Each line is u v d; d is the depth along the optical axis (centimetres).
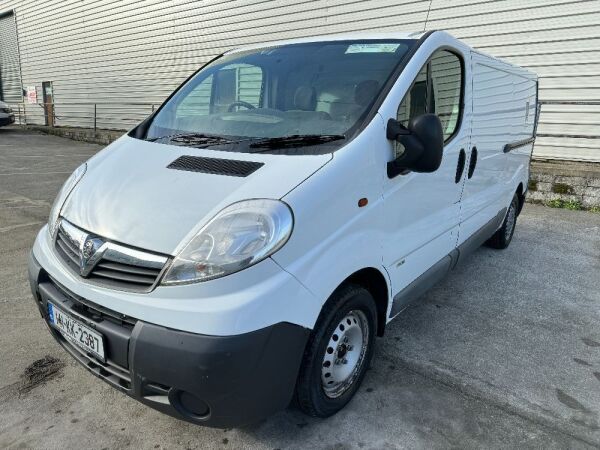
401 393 247
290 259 178
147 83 1472
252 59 296
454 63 285
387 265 235
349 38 286
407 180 239
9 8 2047
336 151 202
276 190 181
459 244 334
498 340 304
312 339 197
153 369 169
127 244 181
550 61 726
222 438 214
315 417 222
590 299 369
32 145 1456
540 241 519
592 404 241
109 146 264
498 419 228
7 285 368
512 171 437
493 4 760
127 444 209
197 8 1242
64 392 243
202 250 170
